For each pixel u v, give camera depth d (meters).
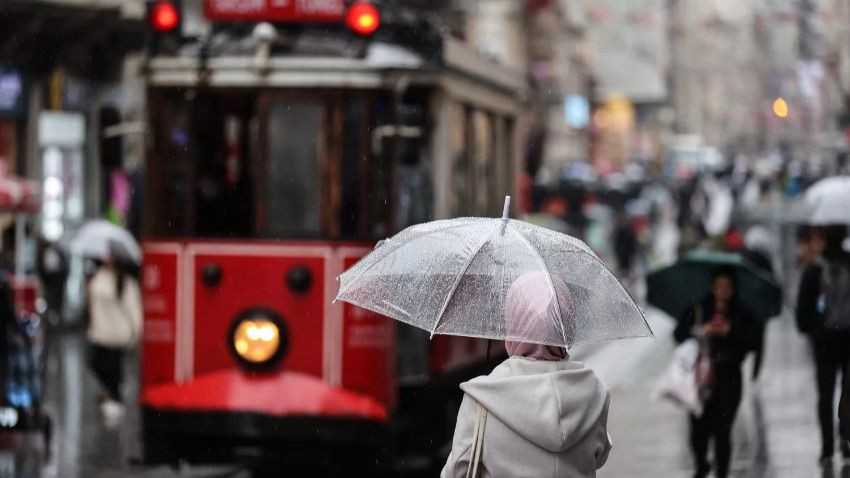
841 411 19.20
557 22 132.75
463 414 13.54
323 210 29.12
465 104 33.06
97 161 70.19
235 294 29.06
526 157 82.75
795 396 45.00
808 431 38.41
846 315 32.03
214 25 30.03
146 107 29.84
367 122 29.20
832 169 89.50
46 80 66.88
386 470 29.88
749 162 144.62
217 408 28.59
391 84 29.27
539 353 13.76
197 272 29.25
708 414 30.14
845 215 36.22
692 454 33.88
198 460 28.89
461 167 32.69
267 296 28.92
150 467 33.81
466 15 71.88
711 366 30.05
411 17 30.84
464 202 33.16
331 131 29.16
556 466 13.32
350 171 29.20
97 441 38.34
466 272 14.26
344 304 28.69
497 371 13.68
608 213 112.94
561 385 13.43
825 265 32.31
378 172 29.20
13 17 61.22
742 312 30.12
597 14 136.88
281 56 29.31
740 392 30.23
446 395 32.16
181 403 28.81
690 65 135.75
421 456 30.61
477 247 14.42
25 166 66.56
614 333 14.26
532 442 13.27
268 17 29.56
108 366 43.34
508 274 14.17
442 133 30.73
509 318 13.72
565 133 146.62
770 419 40.59
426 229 15.02
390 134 29.17
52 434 38.97
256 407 28.44
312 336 28.75
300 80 29.22
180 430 28.86
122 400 43.62
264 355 28.69
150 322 29.53
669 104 182.88
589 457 13.56
